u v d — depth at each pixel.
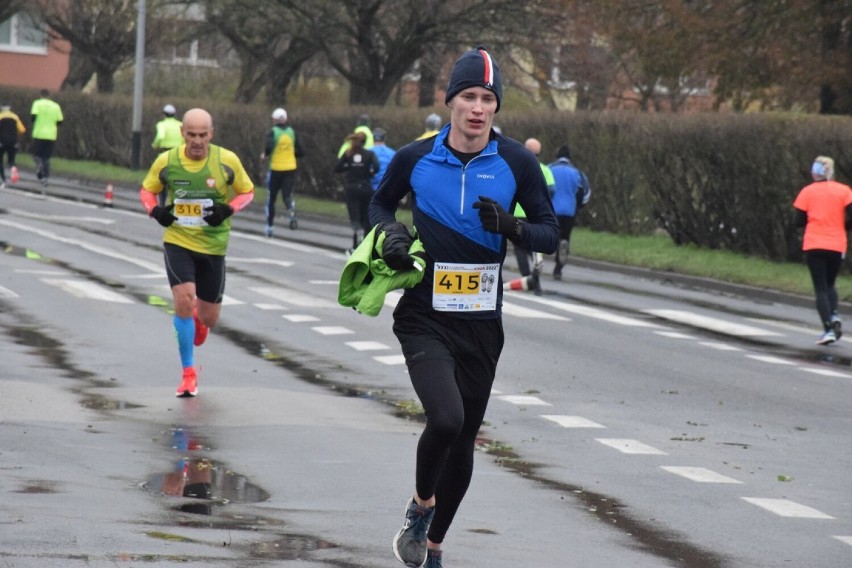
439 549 11.69
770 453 18.50
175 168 20.81
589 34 75.56
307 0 75.19
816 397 23.47
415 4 75.00
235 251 45.38
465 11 74.31
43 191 69.19
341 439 18.03
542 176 11.84
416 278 11.34
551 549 12.80
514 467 16.88
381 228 11.50
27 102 98.19
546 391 22.88
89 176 79.69
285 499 14.43
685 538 13.61
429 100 96.75
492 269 11.62
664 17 67.62
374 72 80.00
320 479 15.53
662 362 26.64
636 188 55.47
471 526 13.64
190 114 20.81
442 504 11.57
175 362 24.12
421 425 19.28
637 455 17.94
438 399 11.06
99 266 38.22
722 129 49.16
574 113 57.38
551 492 15.49
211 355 25.08
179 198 20.89
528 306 35.00
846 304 38.28
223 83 110.50
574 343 28.67
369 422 19.36
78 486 14.50
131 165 83.69
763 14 64.88
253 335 27.77
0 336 26.00
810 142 45.88
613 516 14.43
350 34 77.44
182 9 94.88
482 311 11.54
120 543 11.88
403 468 16.33
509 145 11.80
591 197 57.12
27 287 33.19
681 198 51.78
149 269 37.91
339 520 13.49
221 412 19.70
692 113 51.56
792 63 64.81
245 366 24.06
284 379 22.89
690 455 18.09
